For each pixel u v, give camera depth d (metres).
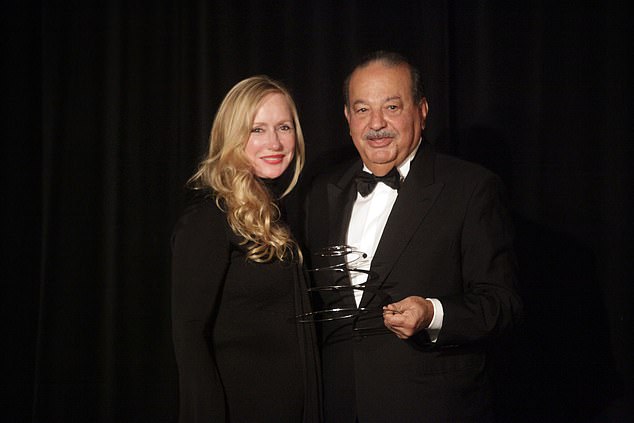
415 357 2.01
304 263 2.14
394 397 2.01
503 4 3.05
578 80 3.06
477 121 3.05
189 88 2.99
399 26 3.03
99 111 2.99
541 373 3.06
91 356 2.97
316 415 1.97
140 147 2.98
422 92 2.20
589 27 3.07
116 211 2.95
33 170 2.95
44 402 2.92
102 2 3.00
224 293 1.96
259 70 3.02
